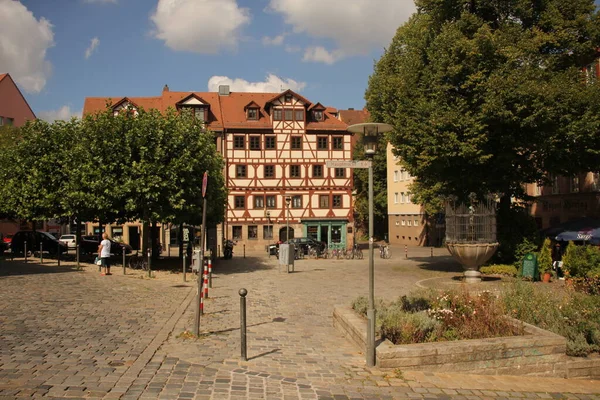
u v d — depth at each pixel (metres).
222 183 30.75
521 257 21.80
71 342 8.25
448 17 22.84
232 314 12.02
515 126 19.80
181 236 29.09
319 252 38.03
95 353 7.60
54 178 25.08
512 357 7.84
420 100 20.81
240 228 47.84
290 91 48.25
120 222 27.58
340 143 49.19
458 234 19.53
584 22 20.78
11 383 6.02
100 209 22.97
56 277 18.09
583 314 9.63
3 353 7.40
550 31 21.44
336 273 24.20
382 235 70.81
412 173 23.39
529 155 22.31
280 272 24.84
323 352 8.45
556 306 9.97
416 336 8.16
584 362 8.15
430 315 8.95
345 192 48.91
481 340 7.91
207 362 7.42
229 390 6.23
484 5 22.05
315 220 48.34
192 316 11.33
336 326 10.53
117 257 30.73
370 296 7.61
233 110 49.78
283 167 48.28
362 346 8.38
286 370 7.25
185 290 16.02
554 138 19.48
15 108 58.03
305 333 10.07
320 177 48.66
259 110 48.88
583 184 33.56
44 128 26.39
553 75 20.33
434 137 19.91
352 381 6.88
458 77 20.06
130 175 22.11
